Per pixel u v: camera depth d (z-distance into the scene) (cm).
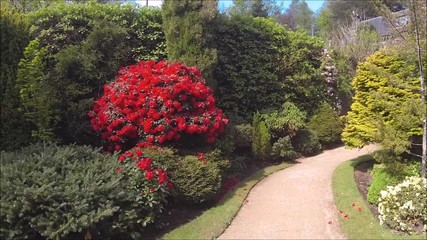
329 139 1262
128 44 925
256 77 1130
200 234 586
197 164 680
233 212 670
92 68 784
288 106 1167
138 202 559
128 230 558
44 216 487
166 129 688
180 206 696
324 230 596
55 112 727
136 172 591
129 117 697
